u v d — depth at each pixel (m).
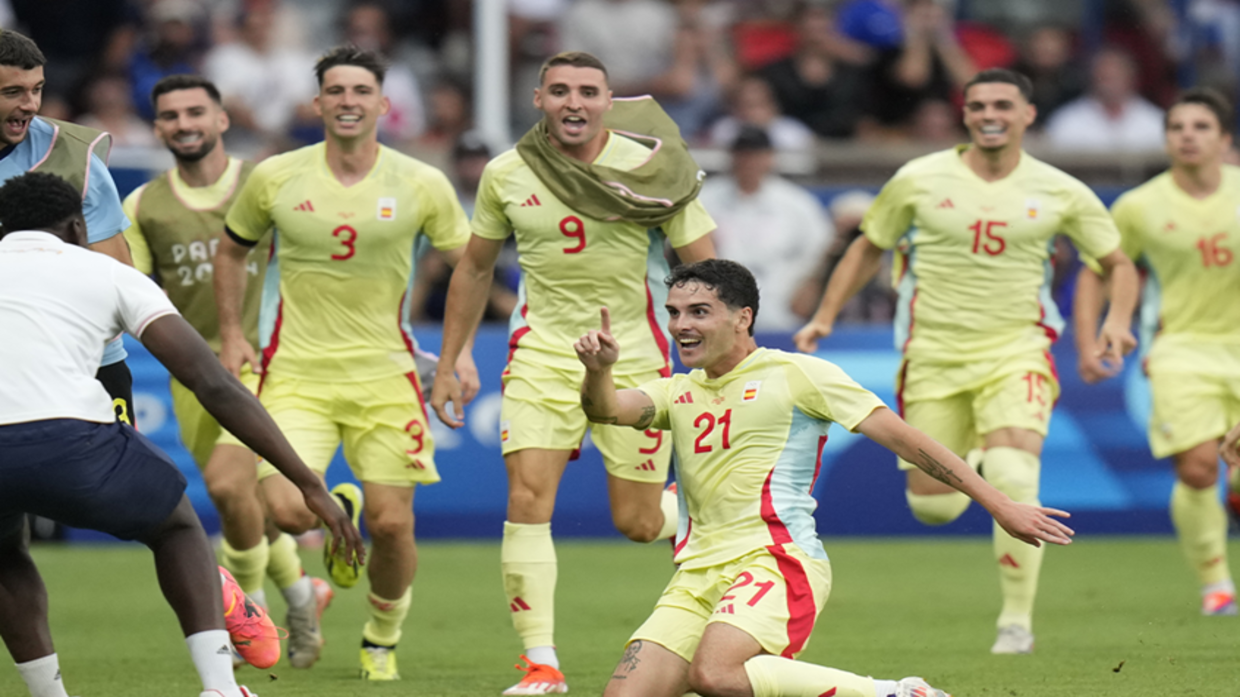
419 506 43.62
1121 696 21.17
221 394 16.84
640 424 18.81
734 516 18.12
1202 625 29.39
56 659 18.44
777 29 62.69
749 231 47.81
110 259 17.20
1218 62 64.12
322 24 62.53
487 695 21.98
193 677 23.70
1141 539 43.69
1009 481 26.78
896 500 44.50
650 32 60.75
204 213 28.70
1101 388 44.31
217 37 58.50
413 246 25.70
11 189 17.31
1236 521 34.03
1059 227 28.27
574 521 44.59
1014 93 27.72
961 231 28.02
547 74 23.61
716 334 18.17
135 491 16.61
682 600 17.98
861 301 48.75
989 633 28.44
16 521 17.55
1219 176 32.00
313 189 25.20
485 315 45.59
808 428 18.23
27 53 19.45
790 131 57.34
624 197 23.50
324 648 27.88
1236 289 31.78
